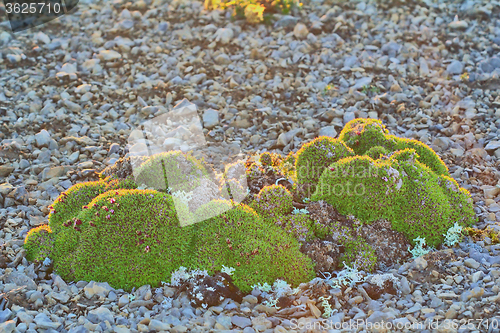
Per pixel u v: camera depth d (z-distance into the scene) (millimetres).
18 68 2541
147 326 1883
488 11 2748
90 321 1892
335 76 2520
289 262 1947
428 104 2395
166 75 2541
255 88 2488
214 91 2479
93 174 2223
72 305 1919
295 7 2865
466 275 1940
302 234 1976
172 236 1948
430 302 1912
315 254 1962
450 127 2320
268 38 2680
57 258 1978
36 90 2463
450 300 1905
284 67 2553
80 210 2004
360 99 2432
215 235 1954
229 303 1923
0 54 2578
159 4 3027
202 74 2521
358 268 1957
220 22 2832
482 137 2283
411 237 2006
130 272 1942
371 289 1930
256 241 1950
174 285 1938
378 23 2764
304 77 2523
